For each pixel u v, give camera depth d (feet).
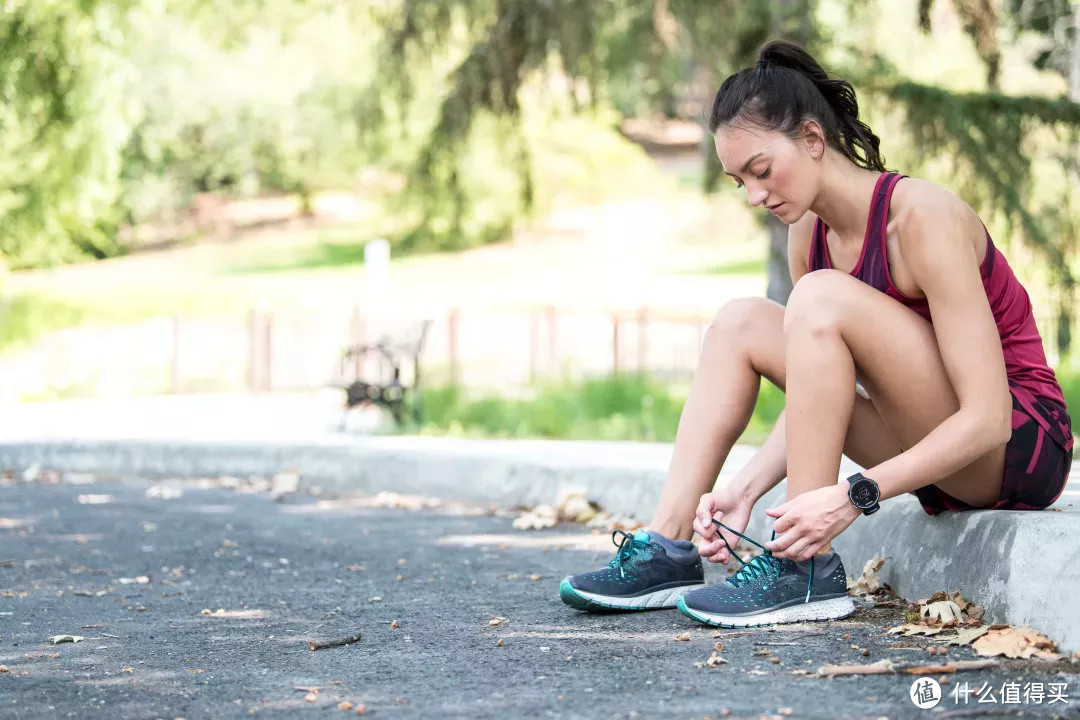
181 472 25.00
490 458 20.11
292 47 92.27
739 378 10.22
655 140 134.72
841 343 8.95
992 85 31.01
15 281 95.25
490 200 85.15
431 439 25.02
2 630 10.50
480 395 41.52
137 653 9.43
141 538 16.67
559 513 18.11
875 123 30.55
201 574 13.64
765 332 10.11
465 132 33.01
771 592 9.48
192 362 61.31
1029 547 8.80
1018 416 9.18
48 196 46.09
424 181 34.37
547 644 9.29
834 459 9.07
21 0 35.29
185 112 99.09
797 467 9.10
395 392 34.99
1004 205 30.55
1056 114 30.58
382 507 20.12
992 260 9.07
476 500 20.07
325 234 118.73
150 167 107.55
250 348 55.98
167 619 10.92
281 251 112.57
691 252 108.58
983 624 9.00
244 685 8.29
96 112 37.99
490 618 10.48
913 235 8.76
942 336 8.74
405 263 106.32
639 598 10.28
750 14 30.91
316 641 9.53
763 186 9.08
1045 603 8.51
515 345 60.39
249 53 93.25
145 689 8.25
